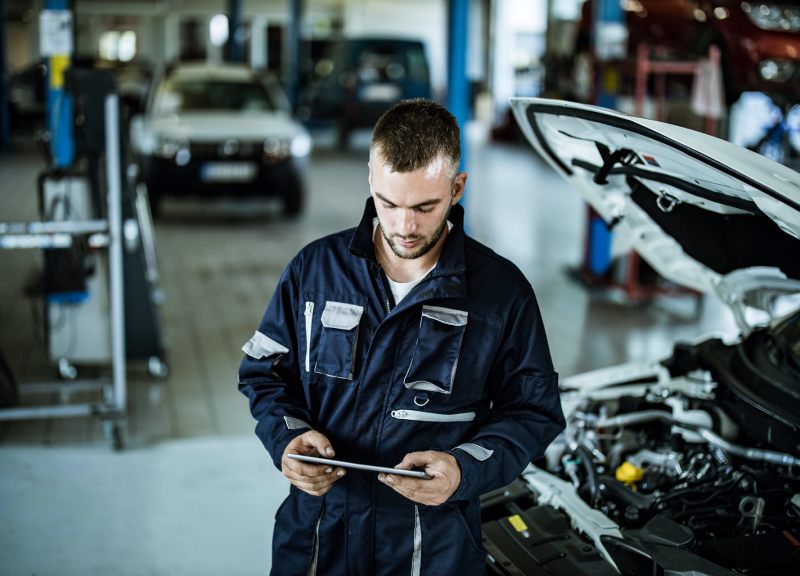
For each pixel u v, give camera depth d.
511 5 17.97
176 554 3.01
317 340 1.73
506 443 1.67
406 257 1.60
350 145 14.94
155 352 4.57
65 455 3.75
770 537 1.90
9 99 14.04
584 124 1.94
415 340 1.69
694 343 2.85
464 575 1.75
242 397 4.48
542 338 1.74
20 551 2.98
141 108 9.75
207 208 9.68
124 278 4.39
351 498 1.72
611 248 6.47
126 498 3.39
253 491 3.48
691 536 1.86
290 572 1.77
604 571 1.85
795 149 10.13
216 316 5.81
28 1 16.31
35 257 7.04
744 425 2.33
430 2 18.30
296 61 16.11
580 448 2.30
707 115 6.08
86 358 4.44
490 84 18.41
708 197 1.93
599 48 6.61
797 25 7.48
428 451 1.59
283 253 7.61
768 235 2.04
